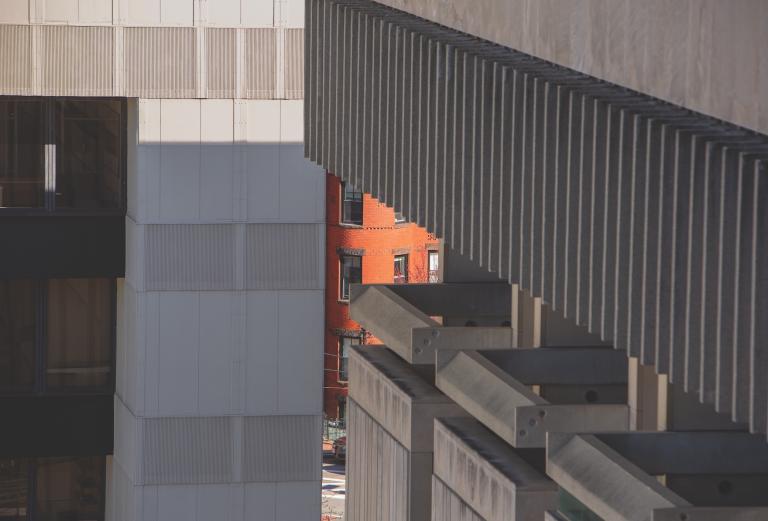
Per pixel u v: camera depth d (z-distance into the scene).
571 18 56.59
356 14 90.88
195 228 129.00
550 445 69.62
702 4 46.91
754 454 68.81
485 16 66.50
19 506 138.62
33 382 137.88
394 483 101.25
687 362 52.00
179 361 129.88
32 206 134.88
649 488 62.00
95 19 127.62
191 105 128.50
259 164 129.38
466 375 87.19
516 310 101.75
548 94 62.78
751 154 48.75
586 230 59.97
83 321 138.00
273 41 128.75
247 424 131.00
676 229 52.50
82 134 134.75
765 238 48.00
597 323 59.25
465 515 85.38
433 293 112.00
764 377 48.41
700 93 47.09
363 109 89.62
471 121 73.19
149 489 130.50
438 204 77.38
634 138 55.03
